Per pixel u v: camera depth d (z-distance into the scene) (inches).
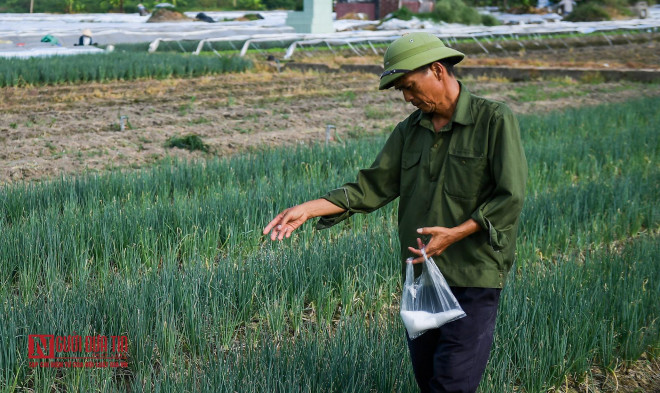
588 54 1482.5
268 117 644.1
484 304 134.7
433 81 130.3
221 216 295.9
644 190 358.9
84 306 196.7
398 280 247.0
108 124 575.5
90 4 3228.3
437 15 1978.3
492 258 133.8
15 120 585.3
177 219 291.1
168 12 2190.0
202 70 1005.8
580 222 318.3
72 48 1279.5
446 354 133.9
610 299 215.9
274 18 2466.8
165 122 599.8
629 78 983.0
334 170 385.7
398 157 144.8
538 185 374.9
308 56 1359.5
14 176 414.3
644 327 206.7
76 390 164.2
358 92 832.9
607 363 195.8
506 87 902.4
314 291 231.3
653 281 229.5
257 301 222.7
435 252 129.9
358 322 201.6
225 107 693.3
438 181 135.3
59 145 493.0
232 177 381.1
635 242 271.6
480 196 133.8
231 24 1943.9
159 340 187.9
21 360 176.9
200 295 213.3
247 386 156.4
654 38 1824.6
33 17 2190.0
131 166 453.7
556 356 185.8
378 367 169.2
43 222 275.6
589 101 791.7
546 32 1776.6
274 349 176.1
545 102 779.4
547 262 274.5
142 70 952.3
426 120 136.5
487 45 1545.3
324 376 165.2
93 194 339.6
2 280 238.8
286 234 142.8
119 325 195.8
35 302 205.0
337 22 2059.5
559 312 199.2
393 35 1565.0
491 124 130.6
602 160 445.4
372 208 149.6
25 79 839.1
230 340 200.4
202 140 532.1
